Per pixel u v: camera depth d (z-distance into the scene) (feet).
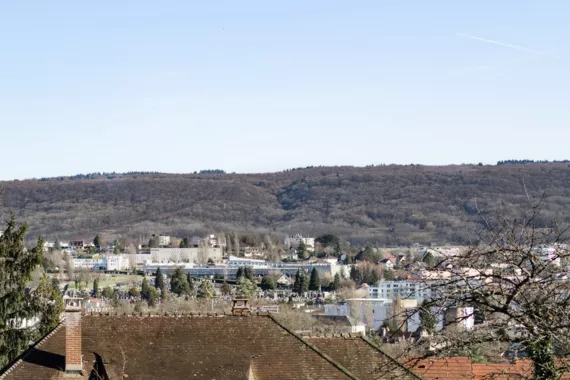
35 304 172.96
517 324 53.21
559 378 54.29
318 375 118.83
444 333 53.98
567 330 52.16
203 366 119.34
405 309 57.06
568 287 52.60
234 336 123.34
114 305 560.61
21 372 118.42
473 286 52.85
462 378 118.32
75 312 119.85
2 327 167.53
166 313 127.95
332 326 355.97
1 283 171.42
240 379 117.70
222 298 613.52
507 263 53.21
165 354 120.88
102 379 117.60
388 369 62.18
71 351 118.93
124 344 122.11
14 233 176.35
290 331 124.06
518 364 73.00
